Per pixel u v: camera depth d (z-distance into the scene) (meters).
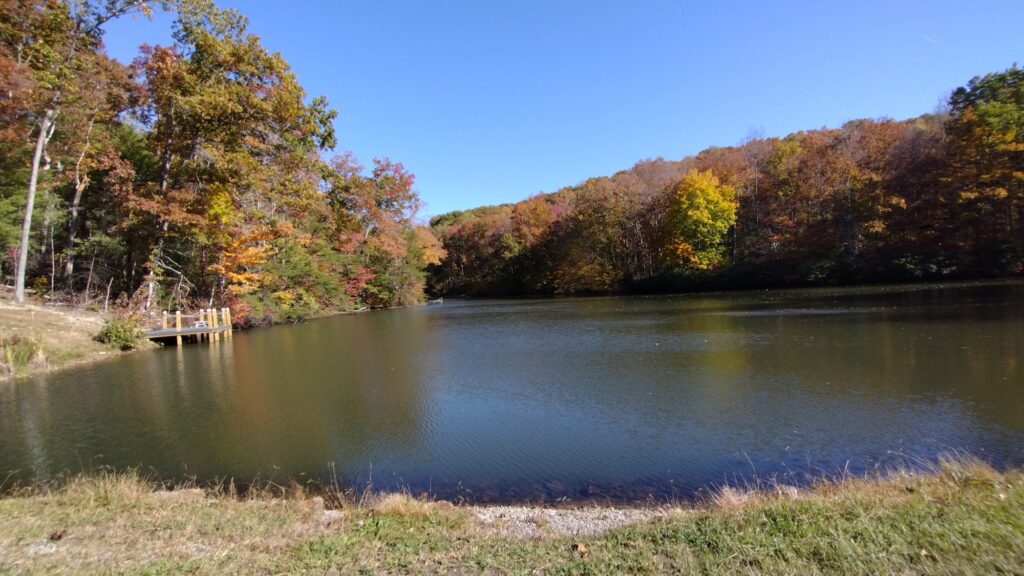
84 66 21.27
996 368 10.91
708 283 48.00
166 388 12.83
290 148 27.53
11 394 12.42
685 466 6.99
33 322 17.75
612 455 7.50
